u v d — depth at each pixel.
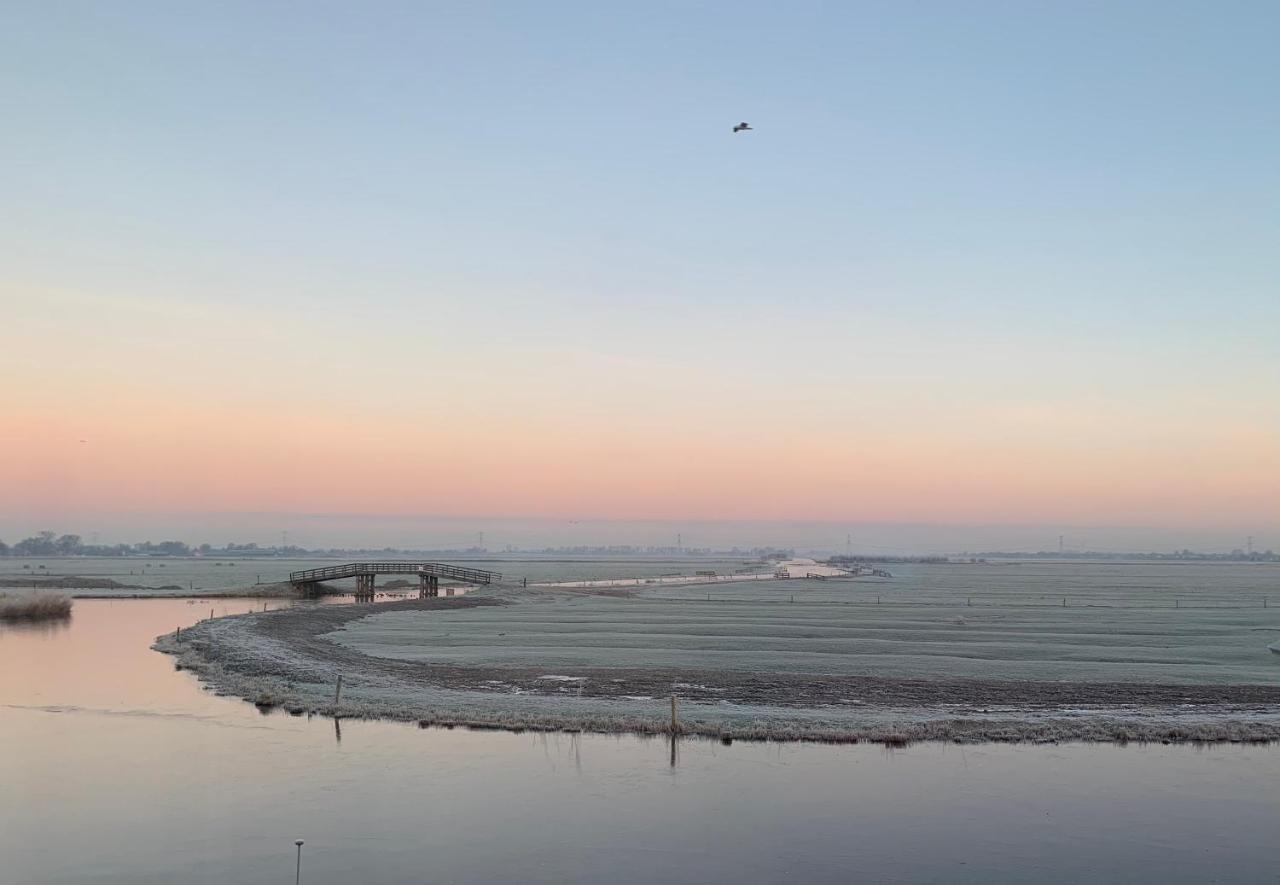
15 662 43.28
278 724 28.62
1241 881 16.78
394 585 134.25
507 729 28.05
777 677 40.22
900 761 24.86
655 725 27.88
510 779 22.75
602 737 27.19
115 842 18.17
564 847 18.12
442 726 28.34
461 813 20.12
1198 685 39.16
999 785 22.64
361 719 29.27
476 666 43.41
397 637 58.53
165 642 50.78
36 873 16.61
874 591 133.12
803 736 27.05
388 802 20.81
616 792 21.77
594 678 39.56
